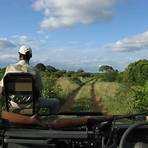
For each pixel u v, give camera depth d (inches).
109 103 727.1
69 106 711.1
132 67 1507.1
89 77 2994.6
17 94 270.8
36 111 282.5
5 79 268.7
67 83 1059.3
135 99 603.8
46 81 690.8
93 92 1104.2
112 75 2256.4
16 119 255.1
